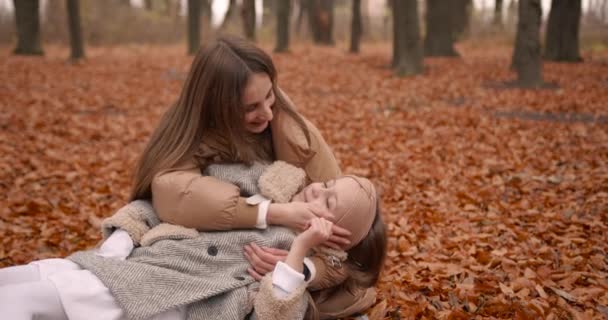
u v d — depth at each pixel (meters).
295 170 2.64
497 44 30.86
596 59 21.48
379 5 51.59
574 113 10.38
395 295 3.35
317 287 2.66
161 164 2.56
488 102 11.55
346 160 7.02
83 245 4.22
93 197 5.41
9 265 3.88
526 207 5.11
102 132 8.48
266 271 2.44
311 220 2.43
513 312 3.15
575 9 19.84
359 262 2.71
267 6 39.81
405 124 9.34
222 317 2.32
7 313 2.05
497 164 6.70
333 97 12.37
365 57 22.72
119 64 19.28
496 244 4.26
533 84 13.67
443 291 3.38
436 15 22.17
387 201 5.41
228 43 2.50
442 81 14.89
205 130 2.62
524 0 13.48
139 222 2.55
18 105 10.48
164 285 2.31
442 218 4.84
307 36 36.38
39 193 5.45
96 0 34.19
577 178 6.09
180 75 16.52
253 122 2.58
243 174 2.61
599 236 4.34
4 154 6.89
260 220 2.48
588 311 3.13
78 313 2.17
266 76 2.49
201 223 2.46
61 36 30.56
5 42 28.80
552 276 3.60
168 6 37.62
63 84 13.75
